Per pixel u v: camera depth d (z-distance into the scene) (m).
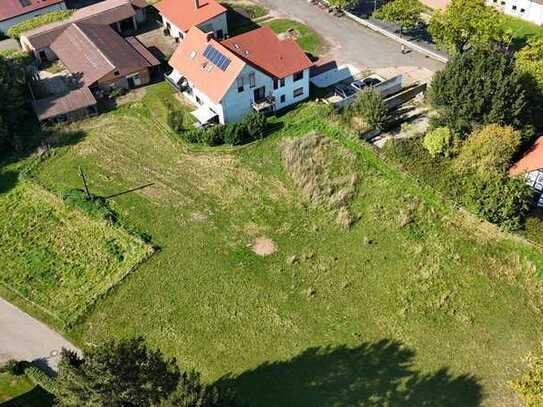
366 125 71.00
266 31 75.62
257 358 50.44
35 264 59.53
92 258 59.66
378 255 58.09
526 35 85.12
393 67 82.44
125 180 68.25
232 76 70.50
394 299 54.19
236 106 73.19
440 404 46.72
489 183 58.50
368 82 77.56
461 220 60.34
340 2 90.38
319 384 48.38
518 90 61.59
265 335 52.03
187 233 61.47
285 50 75.06
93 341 52.09
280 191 65.50
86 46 84.12
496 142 59.38
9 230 63.38
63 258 59.94
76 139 74.31
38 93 79.50
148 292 55.97
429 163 64.12
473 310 52.91
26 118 77.62
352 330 52.03
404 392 47.56
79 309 54.53
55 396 46.25
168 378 40.84
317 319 53.00
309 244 59.69
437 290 54.66
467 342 50.59
